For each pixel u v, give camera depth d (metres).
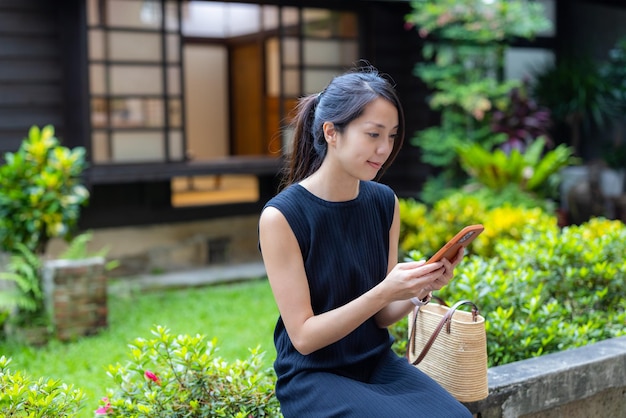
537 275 3.55
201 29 11.24
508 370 2.80
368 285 2.14
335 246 2.09
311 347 2.00
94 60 7.11
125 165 7.28
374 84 1.99
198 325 5.59
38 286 5.56
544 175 7.62
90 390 4.03
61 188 5.58
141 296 6.70
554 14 10.38
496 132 8.56
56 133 7.11
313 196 2.09
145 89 7.39
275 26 9.62
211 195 10.07
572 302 3.60
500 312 3.09
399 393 2.09
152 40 7.39
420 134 8.48
